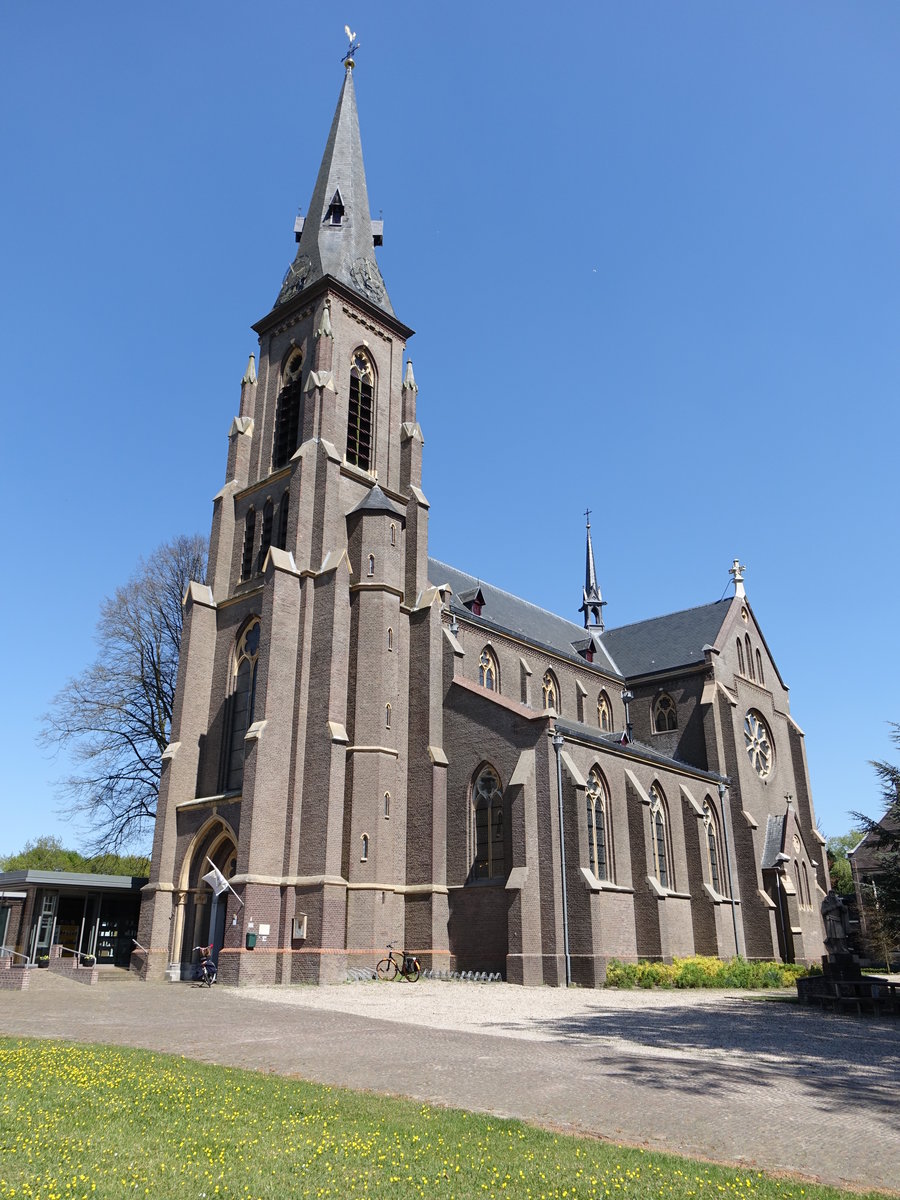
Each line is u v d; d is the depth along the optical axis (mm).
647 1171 10305
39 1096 13242
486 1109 13547
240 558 49938
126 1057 16922
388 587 44969
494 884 40375
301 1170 10156
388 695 43406
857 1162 11148
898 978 49875
